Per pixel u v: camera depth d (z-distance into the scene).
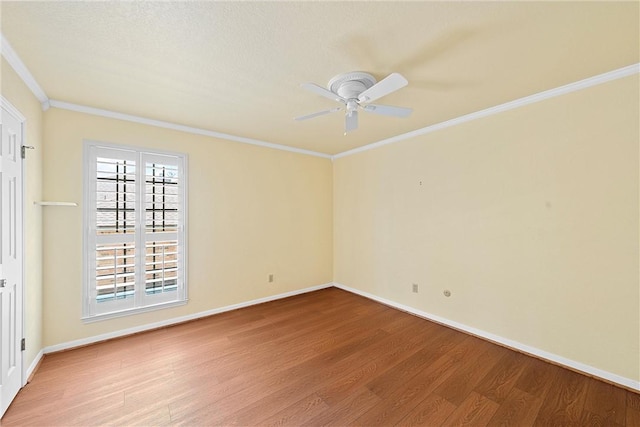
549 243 2.36
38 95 2.25
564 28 1.54
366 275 4.12
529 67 1.96
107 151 2.71
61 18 1.44
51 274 2.45
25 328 2.01
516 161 2.54
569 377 2.14
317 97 2.42
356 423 1.68
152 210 2.97
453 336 2.84
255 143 3.78
